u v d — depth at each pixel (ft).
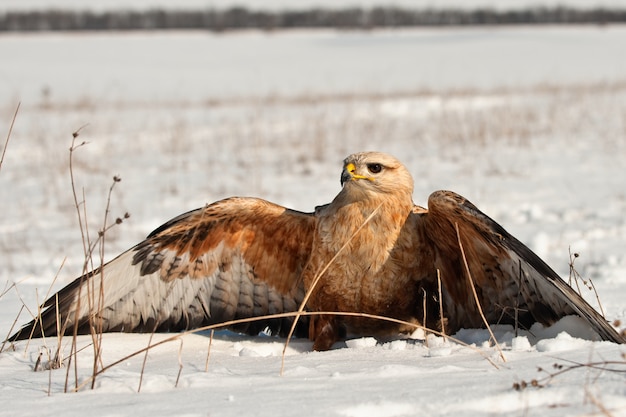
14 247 49.73
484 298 27.32
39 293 36.45
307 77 205.87
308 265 28.04
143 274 28.30
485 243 25.67
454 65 231.09
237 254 28.94
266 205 28.12
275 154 88.79
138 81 196.44
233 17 395.55
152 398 18.85
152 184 73.20
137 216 58.95
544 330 26.27
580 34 322.14
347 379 20.24
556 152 84.89
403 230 27.14
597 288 34.19
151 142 100.83
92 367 23.43
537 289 25.82
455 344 25.34
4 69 219.61
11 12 370.53
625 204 57.57
